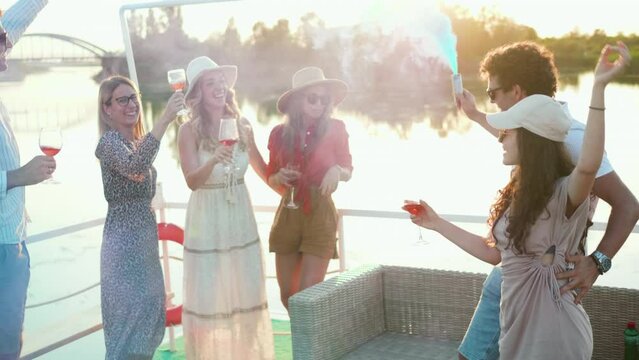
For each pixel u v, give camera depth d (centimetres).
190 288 352
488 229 232
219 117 353
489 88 234
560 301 205
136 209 320
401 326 320
